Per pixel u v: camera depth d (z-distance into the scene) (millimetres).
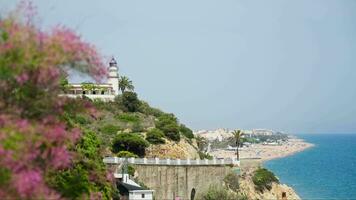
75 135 44219
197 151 176125
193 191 132000
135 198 95375
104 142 145375
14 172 34344
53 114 41344
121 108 181500
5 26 36938
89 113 46469
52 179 51781
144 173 125562
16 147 34469
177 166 129875
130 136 147375
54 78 38938
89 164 63438
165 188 127750
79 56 38656
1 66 36062
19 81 37531
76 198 54500
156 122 172500
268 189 143875
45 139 37375
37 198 35500
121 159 121812
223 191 128000
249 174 143875
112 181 70812
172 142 160375
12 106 39125
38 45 37125
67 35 38125
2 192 34312
